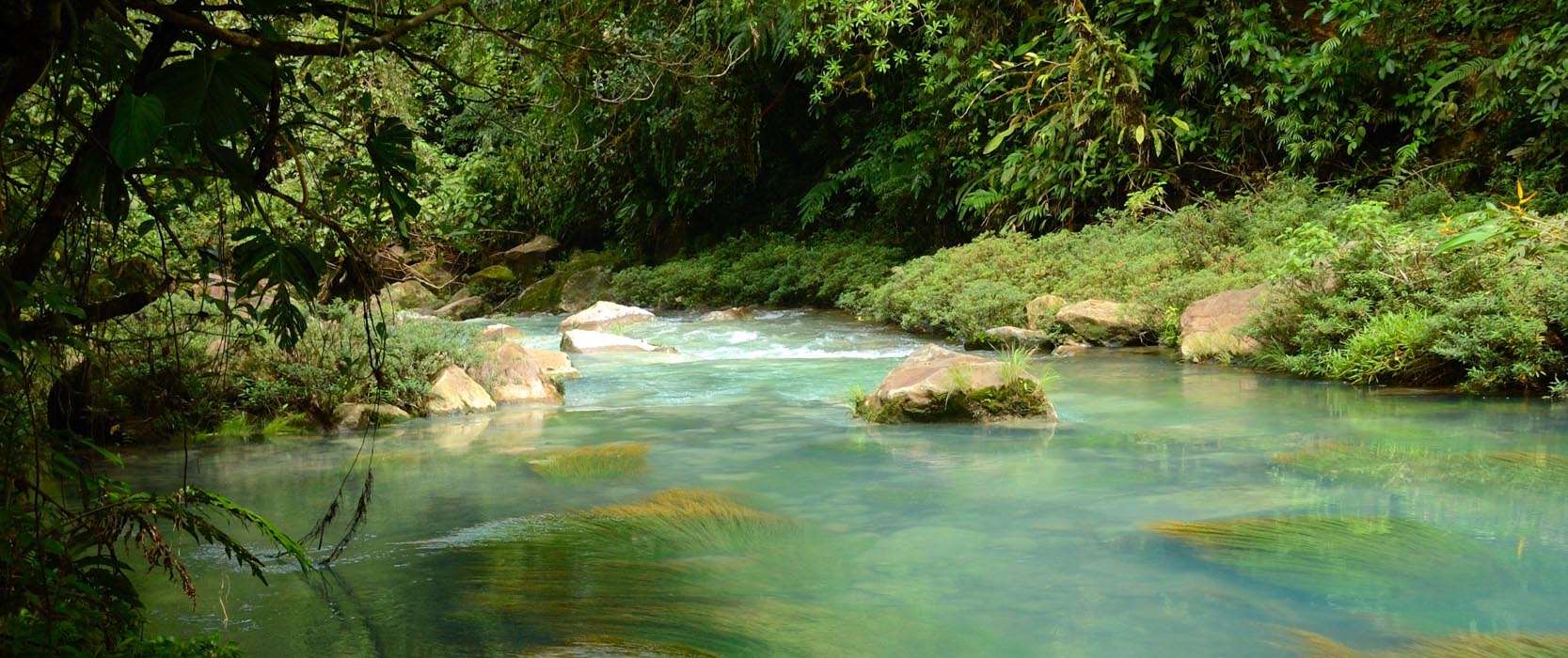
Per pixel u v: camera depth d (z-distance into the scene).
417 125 5.54
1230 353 9.52
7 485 2.35
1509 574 3.68
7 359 2.09
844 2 12.51
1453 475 5.12
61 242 3.08
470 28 2.98
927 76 16.55
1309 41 14.82
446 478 5.45
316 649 3.13
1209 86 15.16
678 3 6.00
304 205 2.43
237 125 2.14
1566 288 7.34
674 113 19.14
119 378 5.79
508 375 8.42
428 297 20.27
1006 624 3.29
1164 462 5.56
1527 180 11.94
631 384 9.14
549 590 3.64
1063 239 14.03
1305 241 9.39
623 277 20.09
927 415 6.90
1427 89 13.73
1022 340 11.25
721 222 22.42
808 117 21.08
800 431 6.76
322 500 5.00
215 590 3.66
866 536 4.29
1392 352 8.02
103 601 2.56
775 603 3.50
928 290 13.21
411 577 3.81
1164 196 15.38
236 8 2.24
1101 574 3.76
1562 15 12.28
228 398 7.12
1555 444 5.77
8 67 1.90
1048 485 5.11
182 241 4.12
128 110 1.90
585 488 5.20
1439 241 8.69
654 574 3.82
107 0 2.00
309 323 7.34
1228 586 3.62
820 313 16.77
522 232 23.41
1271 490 4.91
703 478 5.38
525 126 8.25
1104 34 14.44
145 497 2.60
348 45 2.28
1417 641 3.11
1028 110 15.50
